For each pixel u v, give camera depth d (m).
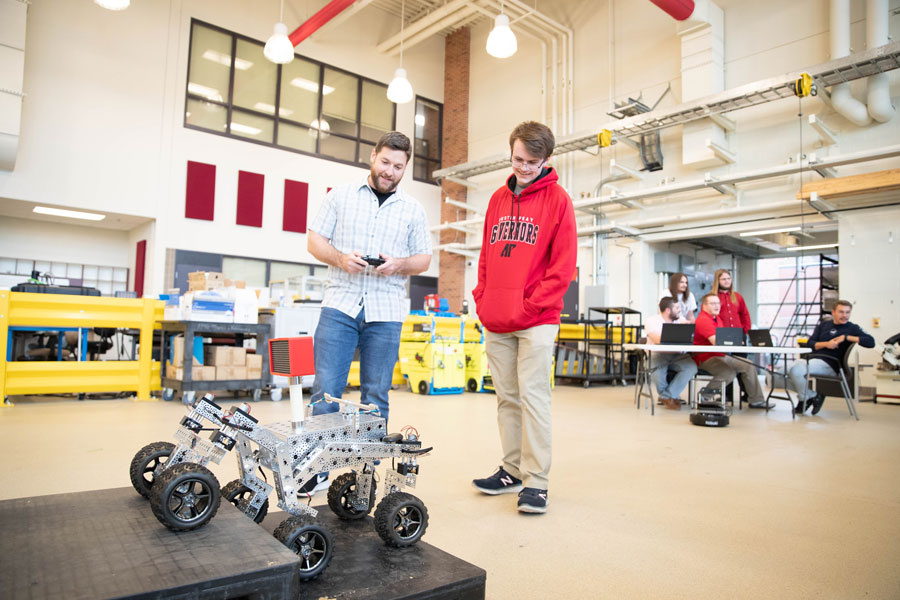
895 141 7.04
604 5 10.45
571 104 10.73
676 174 9.16
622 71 10.05
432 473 2.57
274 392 5.55
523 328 2.11
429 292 12.82
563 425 4.18
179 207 9.55
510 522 1.88
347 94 11.83
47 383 4.95
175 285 9.44
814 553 1.64
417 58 12.95
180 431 1.22
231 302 5.23
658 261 10.00
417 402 5.73
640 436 3.73
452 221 12.65
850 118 7.20
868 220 7.32
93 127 8.79
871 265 7.27
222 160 10.05
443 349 6.70
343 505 1.48
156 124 9.38
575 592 1.34
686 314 5.69
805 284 13.05
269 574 0.88
